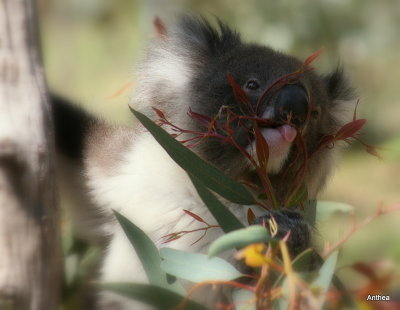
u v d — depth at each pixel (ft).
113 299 10.24
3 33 9.47
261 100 10.12
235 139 10.12
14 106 9.46
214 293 9.95
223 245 9.30
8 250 9.43
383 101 22.18
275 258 9.52
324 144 10.00
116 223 10.32
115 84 23.08
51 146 9.51
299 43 18.95
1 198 9.43
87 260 10.57
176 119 10.29
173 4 18.80
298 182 9.96
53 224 9.49
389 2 20.63
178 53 10.43
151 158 10.22
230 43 10.52
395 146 9.68
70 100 10.93
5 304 9.42
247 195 9.78
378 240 14.57
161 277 9.70
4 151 9.40
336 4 18.93
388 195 17.71
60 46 25.12
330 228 13.35
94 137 10.64
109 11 24.79
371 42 20.01
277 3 18.80
